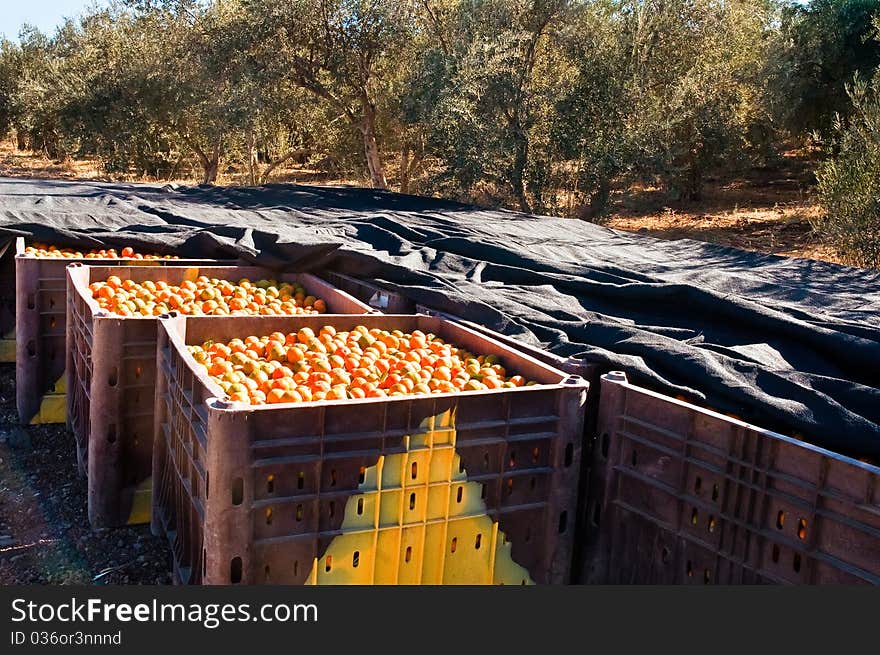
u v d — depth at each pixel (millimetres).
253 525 3328
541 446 3875
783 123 20188
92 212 11227
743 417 4355
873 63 18719
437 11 19422
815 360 5523
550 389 3855
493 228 11242
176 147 26375
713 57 17578
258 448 3293
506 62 16531
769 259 9664
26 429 6477
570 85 16672
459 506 3709
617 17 17203
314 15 18953
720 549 3535
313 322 5473
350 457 3455
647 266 9102
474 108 16906
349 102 21125
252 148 23578
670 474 3742
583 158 16359
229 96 19828
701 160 19719
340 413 3432
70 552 4746
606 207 16656
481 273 7984
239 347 4938
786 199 20609
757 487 3402
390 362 4754
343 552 3492
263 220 11359
